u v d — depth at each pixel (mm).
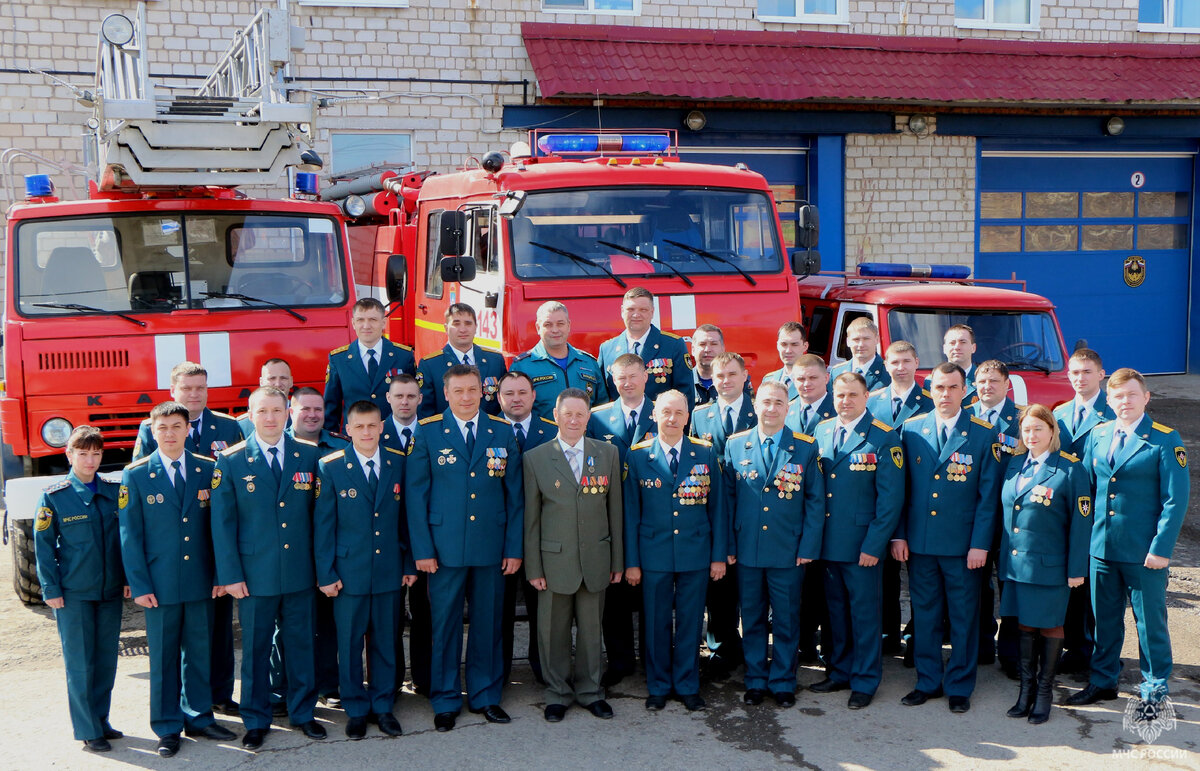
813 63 14125
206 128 6715
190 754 5359
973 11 15641
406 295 9734
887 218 15180
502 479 5828
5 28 12148
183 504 5434
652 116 14055
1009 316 8500
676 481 5820
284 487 5504
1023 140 15844
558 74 13062
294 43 7145
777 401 5836
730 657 6438
